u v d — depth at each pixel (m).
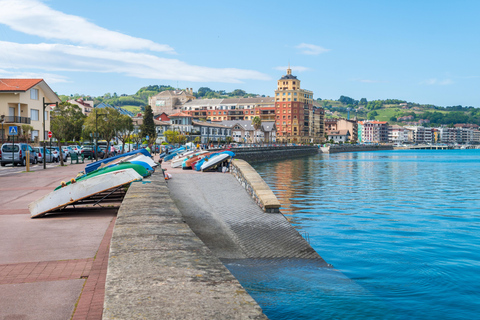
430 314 7.93
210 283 3.57
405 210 23.86
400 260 12.30
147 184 12.36
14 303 4.68
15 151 37.53
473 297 8.95
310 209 23.88
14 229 9.12
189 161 27.80
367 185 40.72
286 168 72.56
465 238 15.93
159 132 132.88
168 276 3.73
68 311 4.45
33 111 69.31
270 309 7.64
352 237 16.02
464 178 50.38
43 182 22.00
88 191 10.85
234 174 22.27
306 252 11.12
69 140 82.38
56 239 8.12
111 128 66.25
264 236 12.02
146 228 6.04
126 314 2.91
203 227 12.45
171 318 2.85
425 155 159.25
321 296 8.38
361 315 7.61
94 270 5.98
